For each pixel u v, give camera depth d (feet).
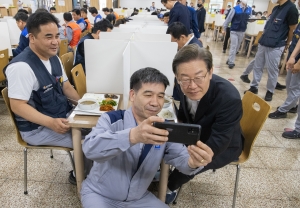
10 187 5.25
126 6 54.65
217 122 3.67
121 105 4.98
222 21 26.76
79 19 17.97
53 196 5.09
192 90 3.34
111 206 3.50
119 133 2.69
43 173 5.74
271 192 5.52
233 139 4.06
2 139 7.03
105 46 5.38
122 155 3.28
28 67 4.17
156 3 54.13
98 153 2.76
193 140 2.49
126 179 3.39
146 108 3.05
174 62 3.37
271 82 10.40
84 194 3.60
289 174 6.14
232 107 3.51
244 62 17.93
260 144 7.41
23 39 9.07
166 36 6.97
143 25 11.09
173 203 5.10
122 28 9.23
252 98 4.68
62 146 4.76
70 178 5.44
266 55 10.22
